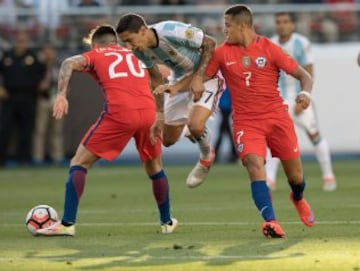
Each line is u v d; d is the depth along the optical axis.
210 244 26.06
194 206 38.09
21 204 40.62
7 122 61.97
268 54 27.12
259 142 26.95
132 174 57.09
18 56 61.38
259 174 26.81
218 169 58.75
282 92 42.72
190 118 29.84
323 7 64.12
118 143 28.11
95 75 28.33
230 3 65.69
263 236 27.55
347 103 63.25
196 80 28.12
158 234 28.81
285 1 65.88
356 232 28.25
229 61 27.23
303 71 27.42
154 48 28.95
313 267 21.92
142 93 28.16
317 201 39.06
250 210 35.97
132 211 36.66
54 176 55.97
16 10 64.44
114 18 63.72
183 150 63.72
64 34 64.00
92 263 23.08
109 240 27.45
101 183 51.34
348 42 63.78
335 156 64.00
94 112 62.56
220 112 61.09
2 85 61.69
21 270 22.27
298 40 42.12
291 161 27.59
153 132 28.47
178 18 63.28
